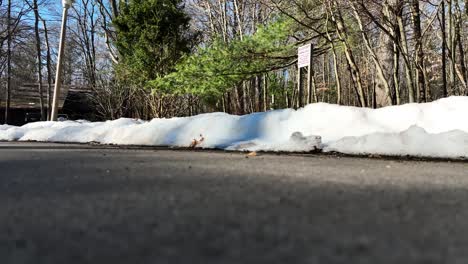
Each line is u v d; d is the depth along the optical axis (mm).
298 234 1301
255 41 9602
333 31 10039
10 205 1878
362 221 1503
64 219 1572
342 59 23734
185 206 1784
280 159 4527
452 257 1059
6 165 3836
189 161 4164
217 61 9734
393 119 6168
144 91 16109
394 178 2867
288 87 25203
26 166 3711
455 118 5781
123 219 1549
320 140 5699
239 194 2098
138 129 8031
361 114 6473
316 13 10312
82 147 6969
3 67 30359
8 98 25172
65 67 36094
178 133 7422
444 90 12320
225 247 1159
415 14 9000
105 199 1979
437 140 5070
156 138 7551
